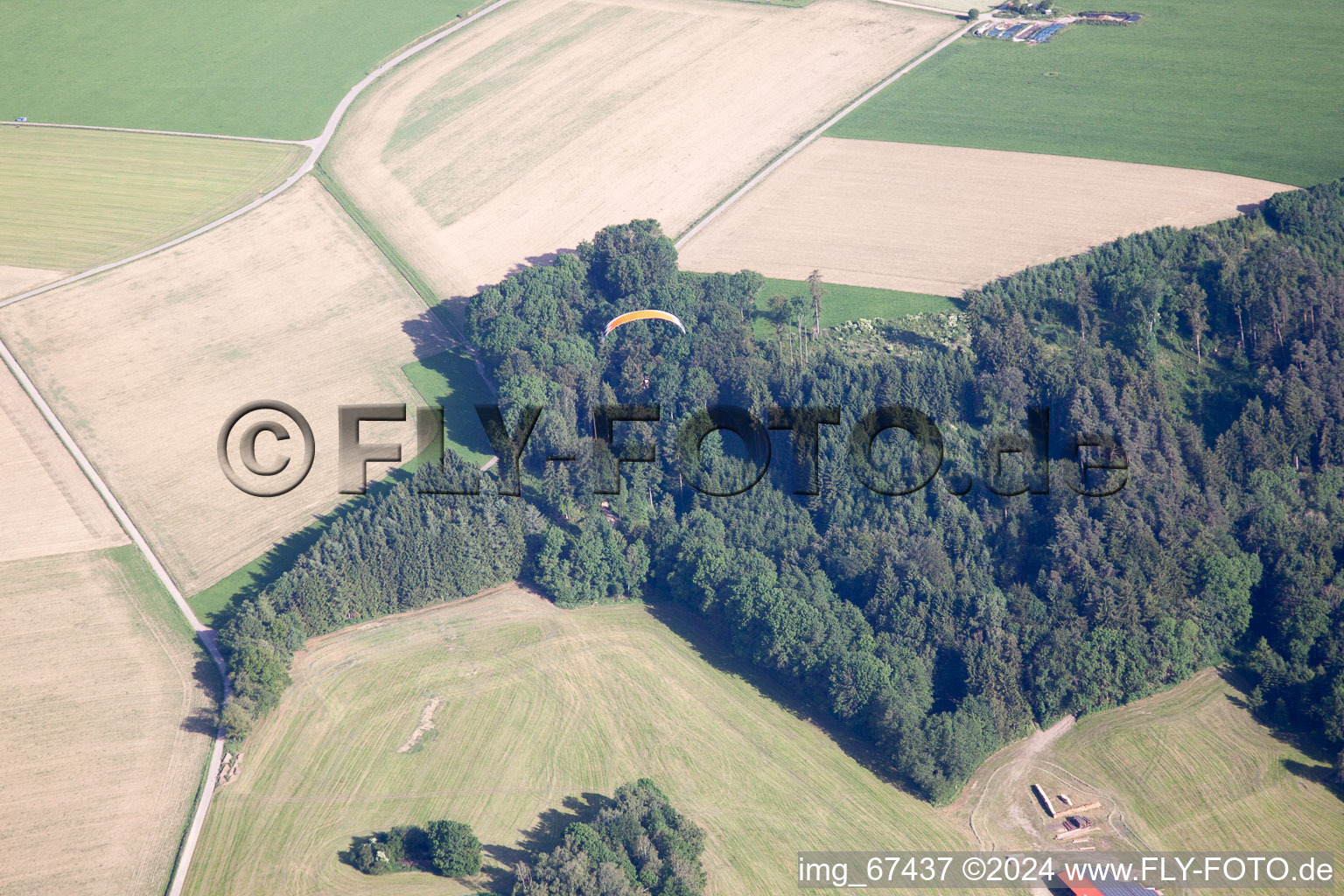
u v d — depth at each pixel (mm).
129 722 166625
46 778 159125
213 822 152625
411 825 150500
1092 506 187000
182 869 146750
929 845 151125
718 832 151625
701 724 167000
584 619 184125
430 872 145000
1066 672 168125
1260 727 166750
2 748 163125
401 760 161125
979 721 162125
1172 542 180250
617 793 151250
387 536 186375
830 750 163625
